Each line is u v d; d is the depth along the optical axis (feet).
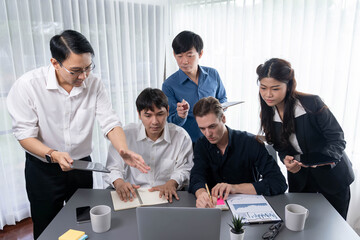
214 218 3.20
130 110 10.03
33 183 5.37
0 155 7.66
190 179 5.08
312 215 4.15
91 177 5.90
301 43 7.56
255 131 8.99
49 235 3.77
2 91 7.39
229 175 5.41
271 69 4.62
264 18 8.13
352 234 3.73
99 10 8.88
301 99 4.91
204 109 4.80
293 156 4.83
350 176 5.36
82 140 5.42
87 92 5.27
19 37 7.41
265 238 3.62
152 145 5.74
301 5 7.49
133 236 3.74
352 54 6.82
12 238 7.67
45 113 5.05
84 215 4.17
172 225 3.24
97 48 8.93
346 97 7.05
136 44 9.98
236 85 9.19
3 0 7.04
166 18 10.41
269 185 4.71
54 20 8.04
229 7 8.91
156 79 10.66
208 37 9.55
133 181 5.85
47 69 5.03
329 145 4.83
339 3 6.97
